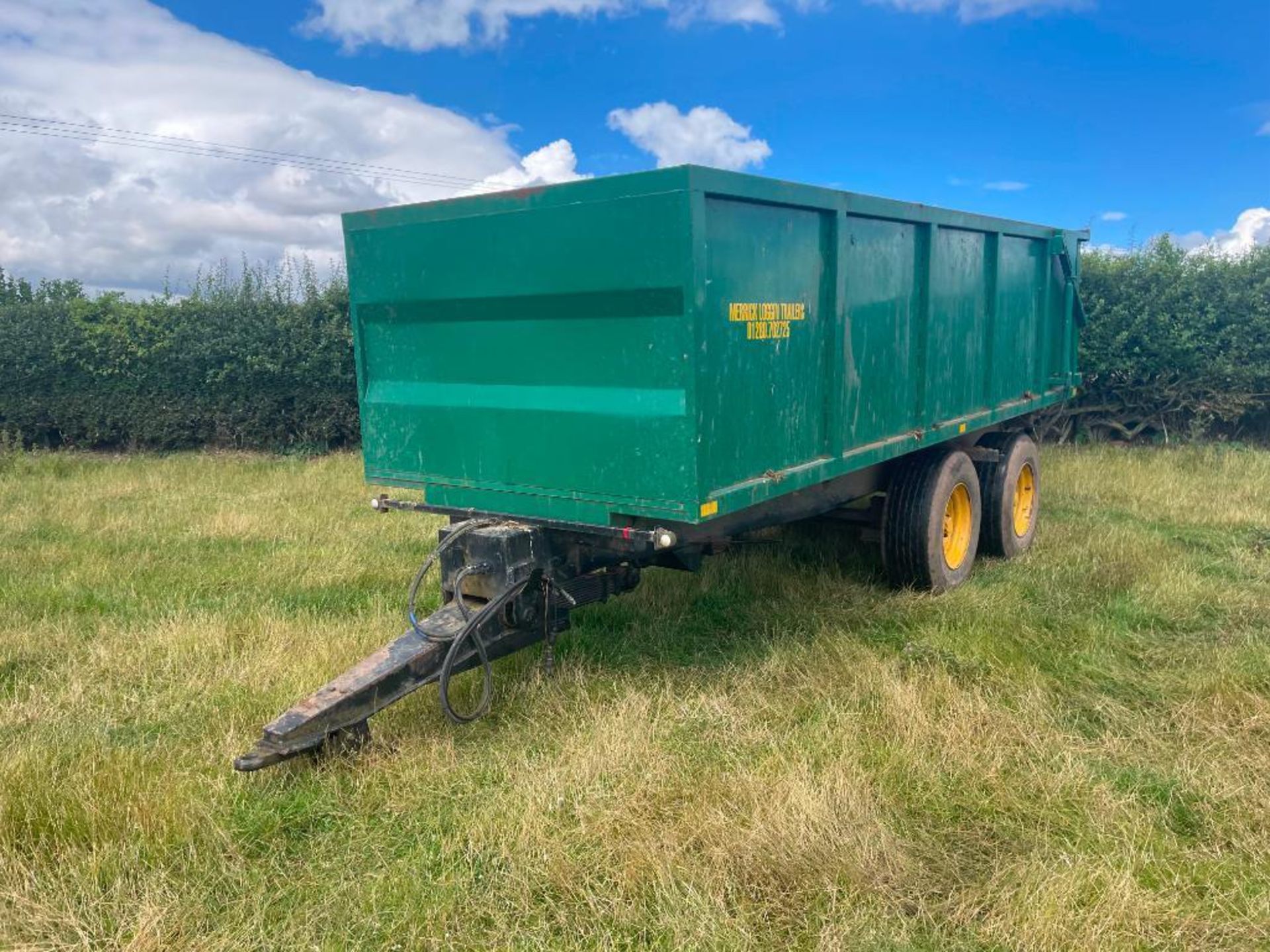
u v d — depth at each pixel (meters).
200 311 13.02
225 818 3.39
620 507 3.92
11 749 3.82
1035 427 12.30
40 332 13.05
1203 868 3.10
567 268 3.87
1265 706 4.18
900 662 4.79
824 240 4.44
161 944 2.72
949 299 5.84
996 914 2.85
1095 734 4.07
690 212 3.49
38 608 5.80
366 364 4.80
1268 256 11.45
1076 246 7.97
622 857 3.12
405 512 8.48
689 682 4.59
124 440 13.71
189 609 5.75
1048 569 6.49
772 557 6.63
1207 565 6.57
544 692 4.37
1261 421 12.46
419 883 3.02
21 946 2.73
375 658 3.92
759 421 4.07
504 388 4.26
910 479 5.83
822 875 2.99
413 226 4.37
